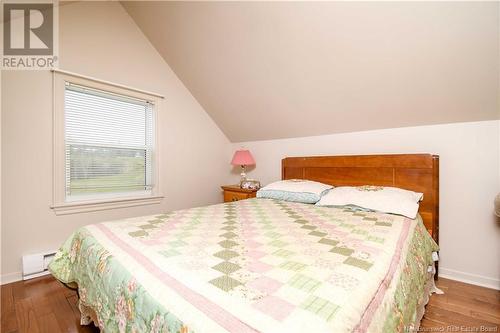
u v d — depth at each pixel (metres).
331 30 1.71
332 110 2.36
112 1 2.40
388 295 0.81
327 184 2.55
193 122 3.15
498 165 1.83
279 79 2.29
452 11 1.35
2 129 1.83
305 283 0.76
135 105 2.66
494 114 1.80
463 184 1.97
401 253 1.10
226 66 2.44
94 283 1.08
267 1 1.73
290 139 3.04
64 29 2.10
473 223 1.94
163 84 2.82
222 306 0.65
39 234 2.02
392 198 1.83
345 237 1.25
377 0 1.44
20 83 1.91
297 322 0.57
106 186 2.46
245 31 2.01
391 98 2.00
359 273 0.84
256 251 1.06
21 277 1.94
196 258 0.98
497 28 1.34
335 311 0.62
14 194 1.90
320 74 2.06
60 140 2.11
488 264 1.89
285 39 1.91
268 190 2.56
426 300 1.57
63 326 1.43
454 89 1.74
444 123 2.03
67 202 2.17
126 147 2.59
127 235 1.27
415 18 1.45
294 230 1.38
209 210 1.95
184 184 3.08
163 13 2.27
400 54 1.66
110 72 2.38
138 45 2.59
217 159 3.50
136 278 0.85
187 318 0.63
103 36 2.33
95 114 2.36
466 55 1.52
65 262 1.43
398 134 2.26
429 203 1.97
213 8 1.97
